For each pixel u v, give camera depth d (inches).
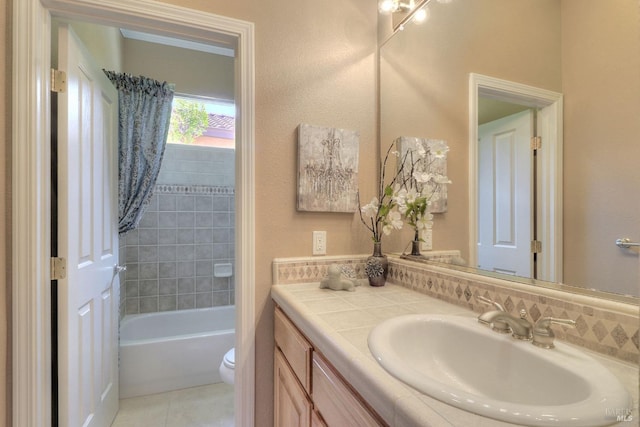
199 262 113.7
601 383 20.5
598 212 27.8
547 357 24.9
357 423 25.8
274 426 52.7
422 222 51.5
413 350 32.6
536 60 34.2
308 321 36.2
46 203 45.3
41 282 44.2
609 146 27.1
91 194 59.2
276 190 54.4
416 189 53.2
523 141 35.5
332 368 31.4
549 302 29.9
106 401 66.4
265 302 53.4
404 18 57.1
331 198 57.1
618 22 26.9
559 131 31.5
